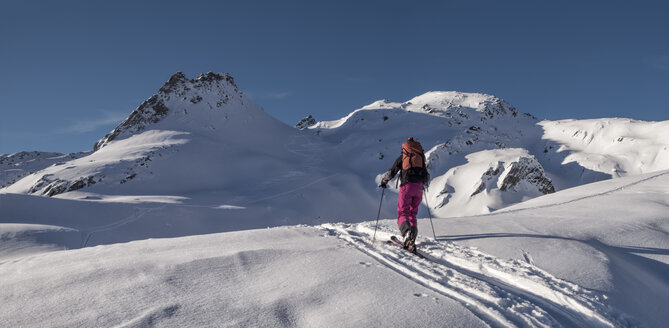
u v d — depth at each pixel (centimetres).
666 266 544
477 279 377
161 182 7694
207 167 8681
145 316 252
